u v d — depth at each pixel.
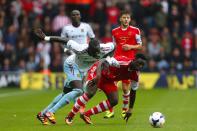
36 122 39.31
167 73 76.00
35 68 78.00
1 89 74.31
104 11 83.38
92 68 36.91
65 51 44.75
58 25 79.81
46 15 83.25
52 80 76.50
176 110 47.81
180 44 78.31
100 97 59.62
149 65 76.38
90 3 84.88
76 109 37.22
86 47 37.41
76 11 47.12
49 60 77.69
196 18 84.75
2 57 79.06
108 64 36.59
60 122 39.25
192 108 49.44
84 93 37.06
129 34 42.41
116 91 37.38
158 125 36.41
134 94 37.47
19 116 43.25
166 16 82.69
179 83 75.62
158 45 77.81
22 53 79.44
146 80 75.88
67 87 38.78
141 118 41.91
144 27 81.69
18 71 78.12
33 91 70.31
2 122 39.38
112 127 36.47
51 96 62.28
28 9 85.44
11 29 81.00
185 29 81.19
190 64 76.69
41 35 37.19
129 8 82.75
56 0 90.69
